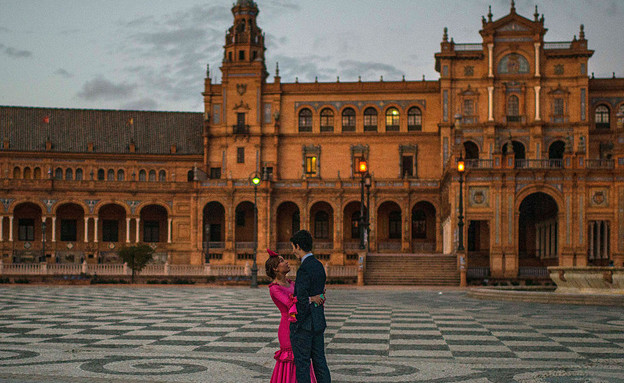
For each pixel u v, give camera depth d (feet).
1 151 294.46
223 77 293.43
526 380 40.88
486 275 210.79
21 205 283.38
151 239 293.43
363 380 41.06
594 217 222.07
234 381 40.14
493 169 222.07
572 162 222.69
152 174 305.94
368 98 290.56
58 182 277.64
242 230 289.53
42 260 255.91
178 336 61.05
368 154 288.51
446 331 66.85
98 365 44.91
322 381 32.55
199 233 274.16
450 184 230.48
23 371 42.19
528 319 79.36
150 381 39.73
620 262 220.43
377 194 276.41
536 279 203.92
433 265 209.15
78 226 289.74
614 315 84.58
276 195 278.46
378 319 80.23
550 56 267.39
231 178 275.59
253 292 148.66
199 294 138.72
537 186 222.28
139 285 187.01
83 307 96.94
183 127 317.83
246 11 298.76
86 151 301.43
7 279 197.06
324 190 275.80
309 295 32.53
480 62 270.87
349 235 291.38
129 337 60.13
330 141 290.76
